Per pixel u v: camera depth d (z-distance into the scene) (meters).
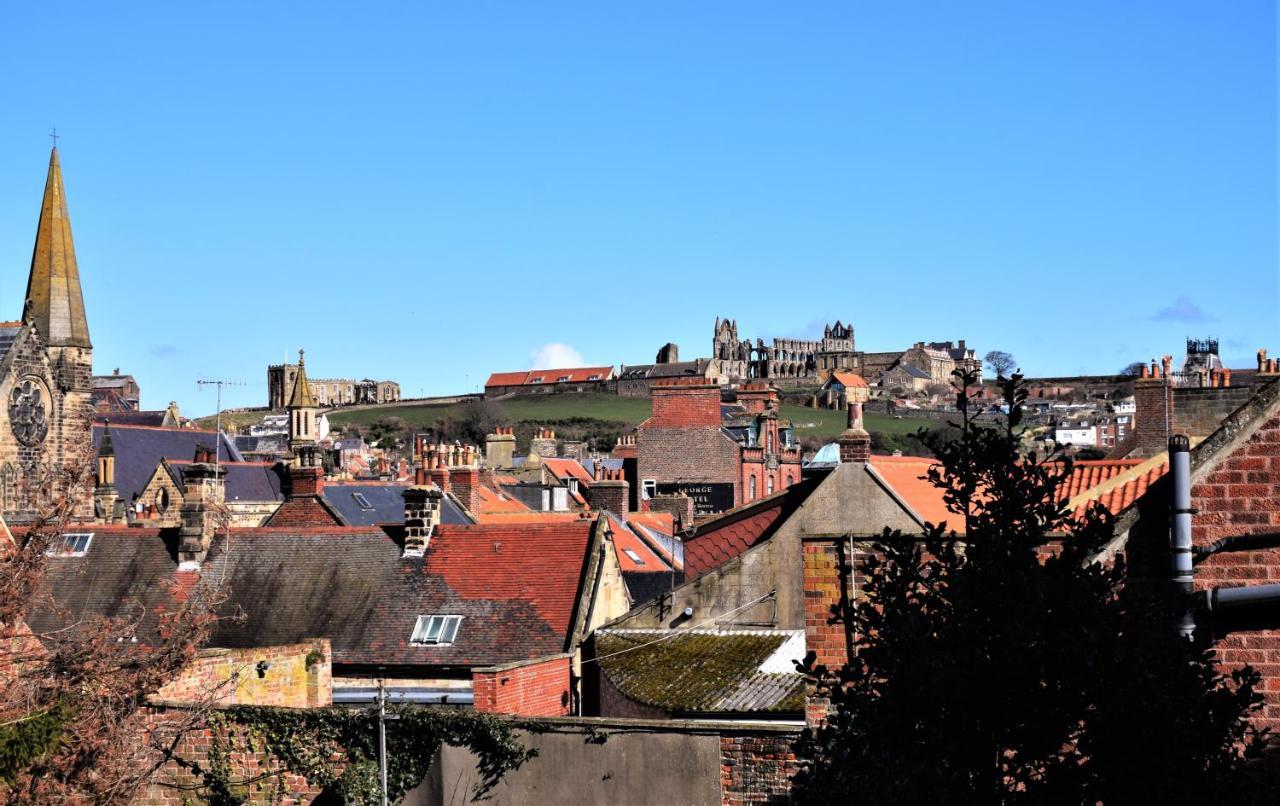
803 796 16.28
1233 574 18.61
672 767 26.45
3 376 108.44
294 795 29.83
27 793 29.25
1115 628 14.84
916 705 15.35
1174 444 18.66
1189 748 14.30
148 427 129.75
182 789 30.56
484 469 107.00
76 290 115.75
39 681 30.66
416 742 28.78
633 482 113.06
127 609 49.34
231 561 50.47
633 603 49.72
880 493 38.56
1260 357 63.44
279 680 36.09
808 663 17.27
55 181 116.31
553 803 27.33
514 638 44.25
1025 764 15.48
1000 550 15.86
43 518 35.31
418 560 48.62
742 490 105.06
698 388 106.44
